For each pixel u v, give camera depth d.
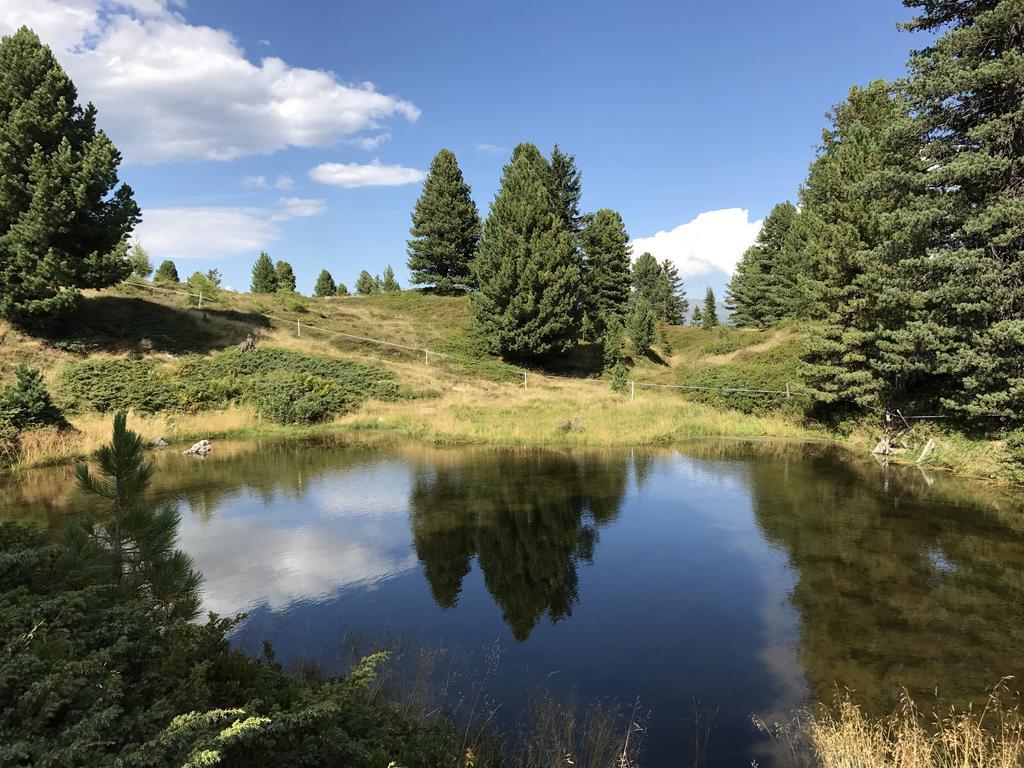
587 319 43.06
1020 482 13.16
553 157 46.34
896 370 17.41
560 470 15.38
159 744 2.43
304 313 39.66
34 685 2.68
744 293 58.12
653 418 22.20
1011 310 13.81
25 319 24.22
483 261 36.44
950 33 13.60
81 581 4.54
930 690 5.40
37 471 14.91
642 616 7.09
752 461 16.48
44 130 23.64
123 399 21.33
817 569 8.41
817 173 33.69
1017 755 4.34
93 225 24.84
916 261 14.37
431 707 5.11
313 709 3.00
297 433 21.84
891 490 12.89
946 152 14.62
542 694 5.42
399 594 7.75
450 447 19.00
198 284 37.56
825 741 4.58
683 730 4.89
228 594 7.71
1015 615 6.84
